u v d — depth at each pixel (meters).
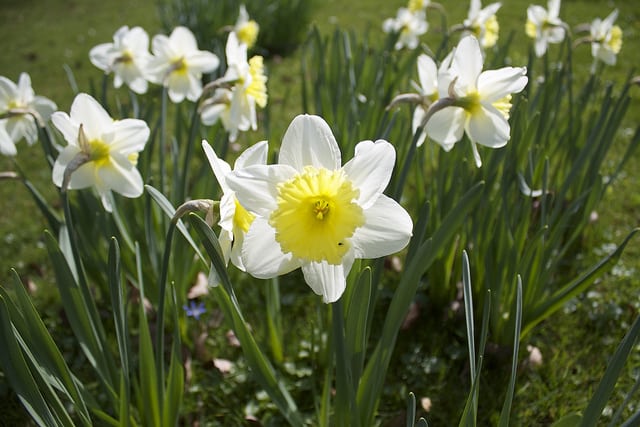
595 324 0.84
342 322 0.59
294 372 0.79
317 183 0.53
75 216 0.80
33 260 1.00
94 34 2.26
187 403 0.77
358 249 0.53
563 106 1.31
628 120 1.33
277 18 1.93
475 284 0.82
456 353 0.81
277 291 0.78
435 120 0.66
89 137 0.64
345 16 2.29
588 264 0.93
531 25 0.99
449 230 0.66
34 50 2.11
